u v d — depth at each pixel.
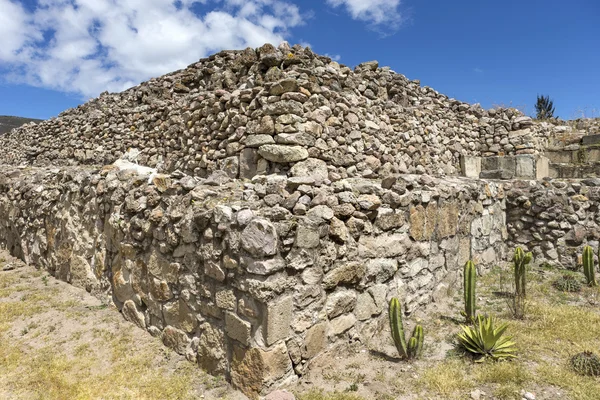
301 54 5.42
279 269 3.17
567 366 3.65
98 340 4.25
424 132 8.19
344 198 4.00
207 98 6.12
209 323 3.61
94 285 5.41
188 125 6.56
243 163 5.17
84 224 5.62
